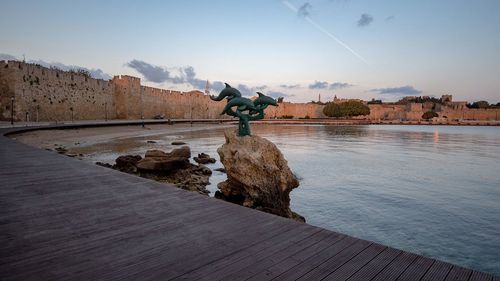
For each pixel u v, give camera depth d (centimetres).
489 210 1129
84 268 319
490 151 2952
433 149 3114
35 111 4544
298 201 1228
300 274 309
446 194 1348
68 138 3262
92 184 700
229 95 1223
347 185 1503
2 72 4231
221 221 461
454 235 905
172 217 479
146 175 1516
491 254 788
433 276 306
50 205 541
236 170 1077
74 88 5444
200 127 6650
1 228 430
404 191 1392
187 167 1669
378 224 989
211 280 298
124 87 6775
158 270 316
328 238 399
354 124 9806
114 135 3966
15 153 1226
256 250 363
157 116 7581
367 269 319
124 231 421
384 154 2688
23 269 315
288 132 5731
